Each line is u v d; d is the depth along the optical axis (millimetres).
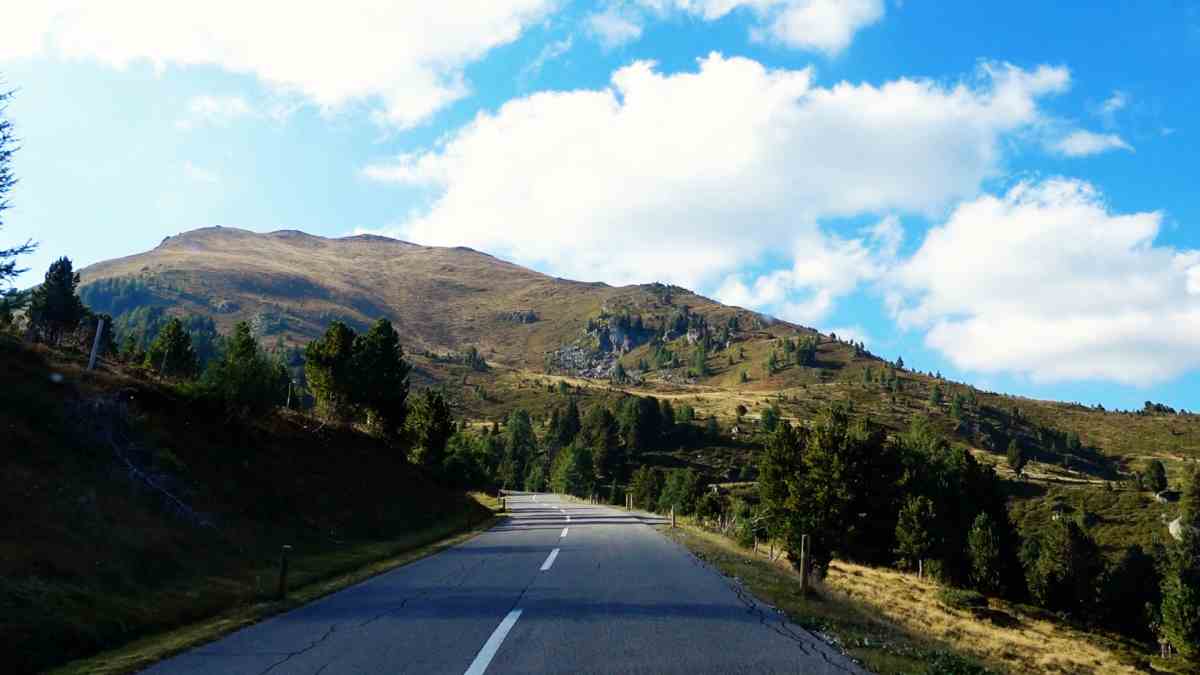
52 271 43969
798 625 9844
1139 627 63188
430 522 37188
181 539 18125
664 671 7055
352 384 45219
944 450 67938
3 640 9172
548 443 165875
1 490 15133
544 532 30281
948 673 7555
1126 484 159750
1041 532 112812
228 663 7754
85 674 7793
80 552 14125
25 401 20078
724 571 16297
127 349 55406
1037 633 37500
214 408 28297
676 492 90750
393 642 8539
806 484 45000
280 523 24500
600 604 11242
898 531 58562
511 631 9039
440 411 55094
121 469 20016
